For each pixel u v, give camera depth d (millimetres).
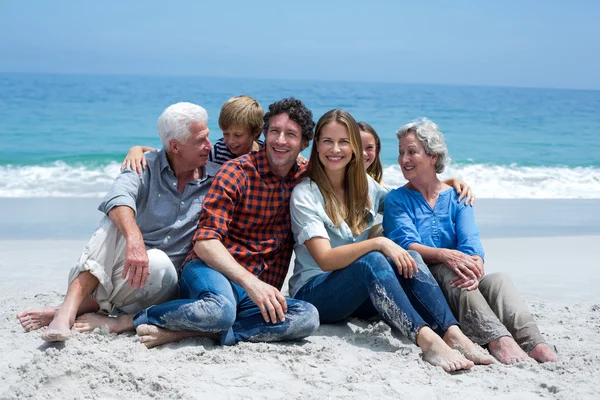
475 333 3820
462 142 22078
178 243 4227
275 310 3771
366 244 3918
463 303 3855
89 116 26531
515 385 3324
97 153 16297
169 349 3748
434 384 3324
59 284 5438
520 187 13219
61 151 17125
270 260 4215
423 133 4168
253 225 4125
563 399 3127
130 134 21734
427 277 3840
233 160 4121
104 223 4008
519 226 9000
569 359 3670
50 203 9805
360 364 3578
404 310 3721
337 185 4223
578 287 5770
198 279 3879
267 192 4098
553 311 4836
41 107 29719
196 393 3168
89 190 11438
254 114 5031
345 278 3994
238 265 3879
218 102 39250
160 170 4207
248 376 3404
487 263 6707
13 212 8953
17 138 19750
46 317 4020
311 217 4059
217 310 3723
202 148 4125
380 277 3793
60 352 3477
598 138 23938
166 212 4219
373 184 4457
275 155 4008
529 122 30625
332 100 46469
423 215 4238
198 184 4266
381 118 33219
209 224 3971
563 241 7996
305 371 3477
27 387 3100
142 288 3980
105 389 3184
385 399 3137
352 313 4496
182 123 4031
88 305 4125
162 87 57156
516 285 5797
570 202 11438
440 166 4262
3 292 5105
